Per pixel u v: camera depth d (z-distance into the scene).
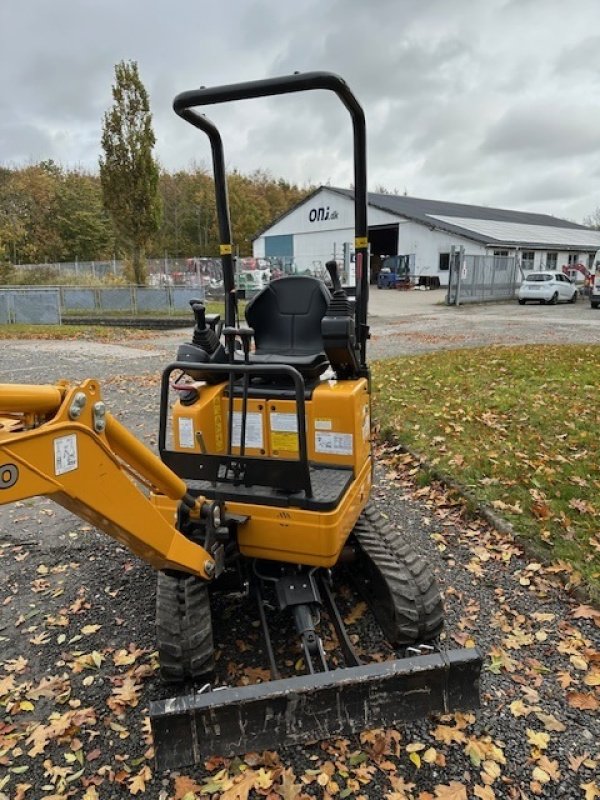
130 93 25.55
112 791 2.53
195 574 2.71
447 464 5.91
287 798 2.43
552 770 2.56
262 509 2.85
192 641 2.81
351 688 2.44
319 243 44.31
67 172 65.69
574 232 54.66
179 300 24.55
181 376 3.46
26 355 14.45
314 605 2.92
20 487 1.77
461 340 15.52
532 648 3.38
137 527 2.27
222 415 3.32
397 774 2.54
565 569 4.05
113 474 2.12
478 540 4.64
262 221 71.94
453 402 8.19
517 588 3.98
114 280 32.19
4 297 22.28
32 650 3.46
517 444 6.36
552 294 27.91
